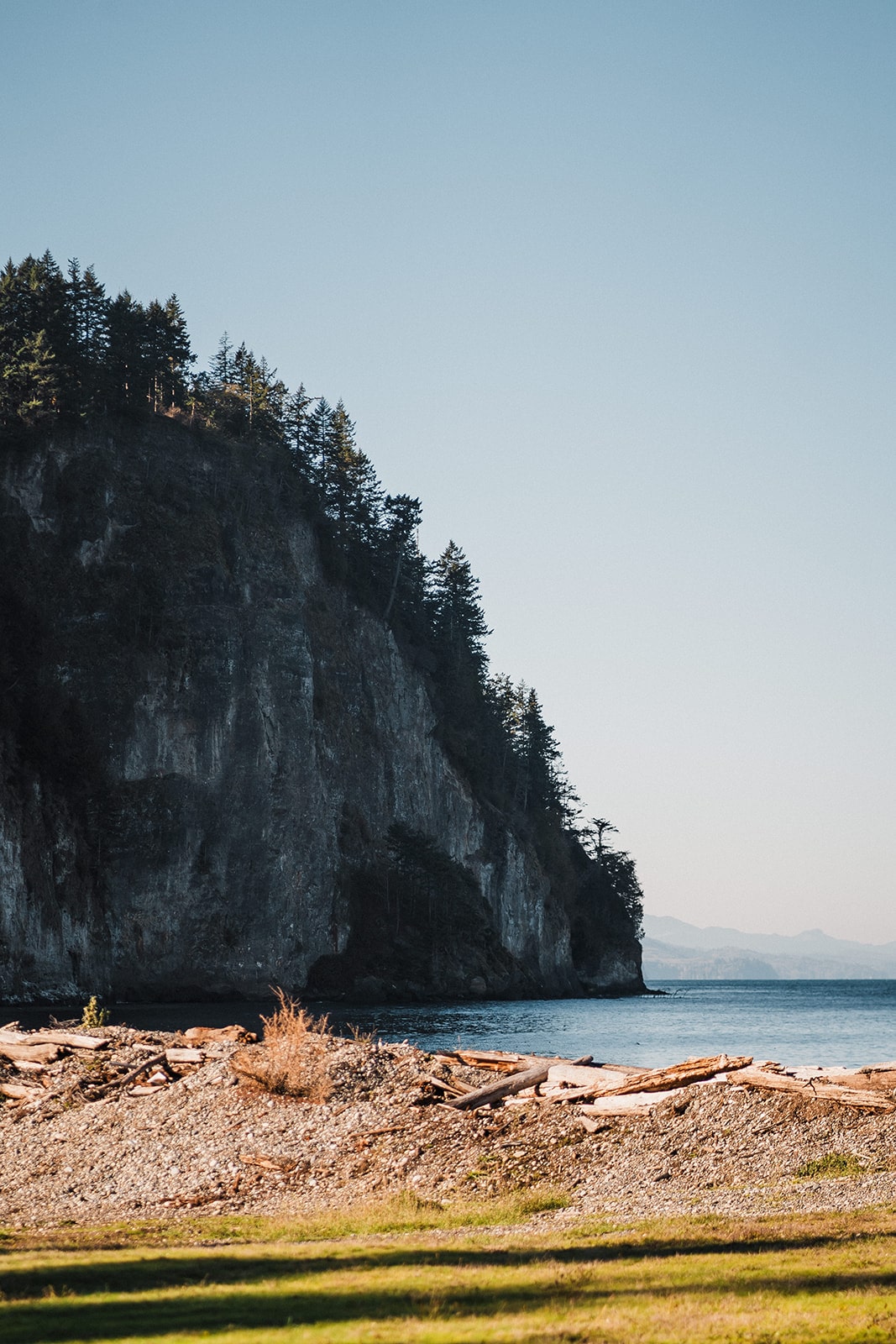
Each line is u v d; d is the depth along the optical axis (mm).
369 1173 22594
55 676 102500
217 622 112562
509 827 157000
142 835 101438
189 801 105188
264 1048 29125
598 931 176875
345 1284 13078
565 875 170375
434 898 127750
